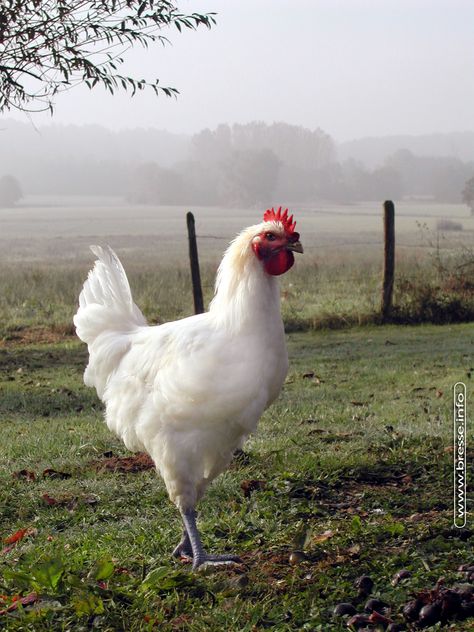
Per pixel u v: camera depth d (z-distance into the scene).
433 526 3.06
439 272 7.68
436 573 2.85
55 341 6.80
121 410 3.10
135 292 8.84
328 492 3.33
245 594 2.84
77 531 3.18
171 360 2.98
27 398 4.66
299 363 5.51
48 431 4.05
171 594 2.84
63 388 4.93
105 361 3.17
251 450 3.68
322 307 7.53
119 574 2.89
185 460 2.99
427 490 3.32
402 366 5.30
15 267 15.70
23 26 4.53
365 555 2.94
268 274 2.96
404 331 6.66
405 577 2.84
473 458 3.53
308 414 4.16
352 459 3.53
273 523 3.13
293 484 3.37
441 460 3.51
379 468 3.48
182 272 10.89
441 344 6.04
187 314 7.74
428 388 4.63
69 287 9.62
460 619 2.72
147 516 3.25
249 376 2.93
